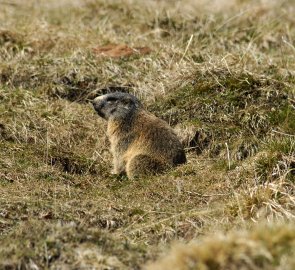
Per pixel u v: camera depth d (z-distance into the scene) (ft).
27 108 100.68
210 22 128.67
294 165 82.17
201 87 103.35
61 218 71.00
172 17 129.90
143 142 89.92
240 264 52.31
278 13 132.98
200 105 100.78
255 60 110.73
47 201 74.64
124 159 90.89
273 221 69.31
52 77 109.40
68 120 100.22
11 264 59.62
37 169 84.99
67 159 90.27
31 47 116.67
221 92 102.12
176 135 91.50
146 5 136.05
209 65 107.04
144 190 80.79
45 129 97.86
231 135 95.55
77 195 78.48
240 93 101.09
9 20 128.47
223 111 99.71
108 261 59.31
